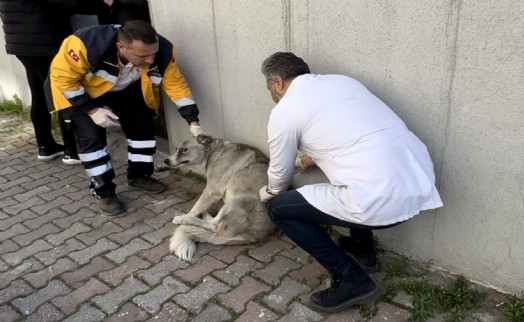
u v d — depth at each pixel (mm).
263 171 3166
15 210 3686
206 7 3354
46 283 2768
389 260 2854
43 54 3787
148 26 2912
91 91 3273
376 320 2371
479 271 2564
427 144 2512
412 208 2102
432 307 2426
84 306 2561
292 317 2414
